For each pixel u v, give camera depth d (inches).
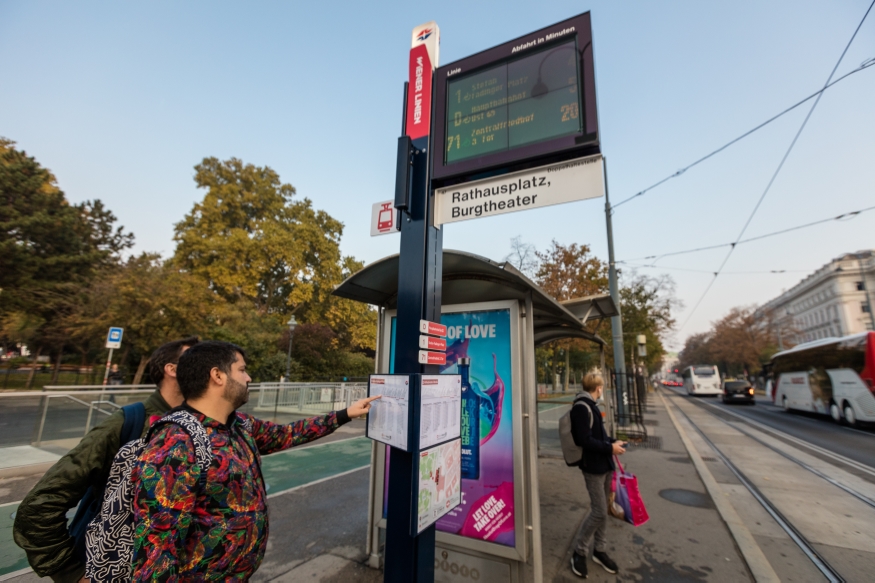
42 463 265.1
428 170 101.0
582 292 701.3
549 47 104.8
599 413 149.9
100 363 836.6
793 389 730.2
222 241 1053.2
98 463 65.2
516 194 96.3
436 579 133.2
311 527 179.6
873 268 2070.6
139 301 668.7
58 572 61.1
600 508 141.4
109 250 1026.7
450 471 91.3
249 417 77.7
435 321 94.5
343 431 462.3
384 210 111.7
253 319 964.6
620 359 485.7
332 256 1251.2
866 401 514.3
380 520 144.4
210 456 55.1
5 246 771.4
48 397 320.8
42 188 912.9
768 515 205.6
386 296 154.6
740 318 2043.6
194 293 737.6
